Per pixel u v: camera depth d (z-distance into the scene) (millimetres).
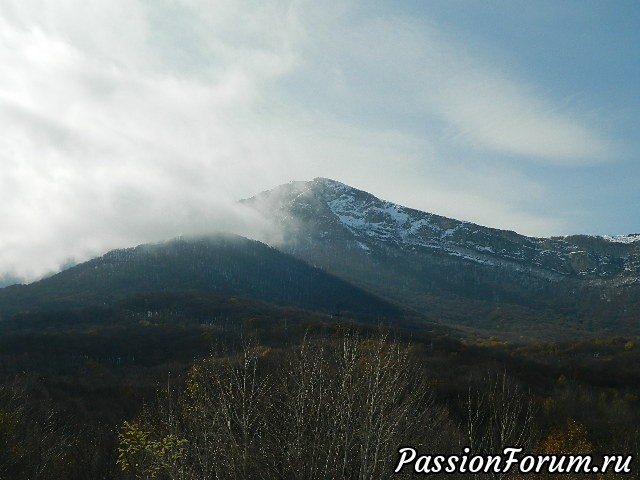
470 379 33031
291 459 12602
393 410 12961
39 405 32625
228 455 12359
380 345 14547
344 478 12094
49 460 22312
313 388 13453
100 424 29625
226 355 16047
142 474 13047
